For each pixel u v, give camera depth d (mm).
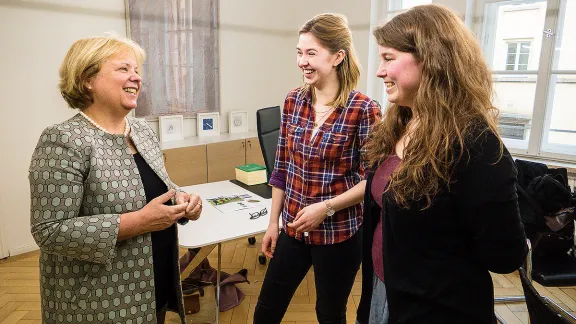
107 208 1132
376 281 1104
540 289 2699
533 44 3244
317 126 1420
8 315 2322
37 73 3049
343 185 1425
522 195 2115
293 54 4762
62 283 1130
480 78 796
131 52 1217
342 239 1437
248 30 4406
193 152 3682
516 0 3264
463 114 769
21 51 2949
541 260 2061
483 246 779
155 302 1268
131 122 1347
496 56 3490
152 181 1298
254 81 4590
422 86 802
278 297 1550
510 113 3477
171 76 3852
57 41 3121
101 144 1147
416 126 859
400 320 890
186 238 1700
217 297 2010
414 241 836
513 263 784
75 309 1139
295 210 1483
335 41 1335
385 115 1075
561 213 2057
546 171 2289
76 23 3207
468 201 750
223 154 3904
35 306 2416
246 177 2578
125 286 1185
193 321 2211
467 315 832
